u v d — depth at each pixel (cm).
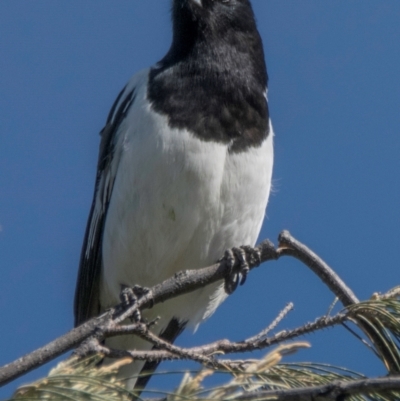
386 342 667
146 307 817
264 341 706
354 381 557
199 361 670
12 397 492
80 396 498
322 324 691
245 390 557
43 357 626
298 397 555
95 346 644
